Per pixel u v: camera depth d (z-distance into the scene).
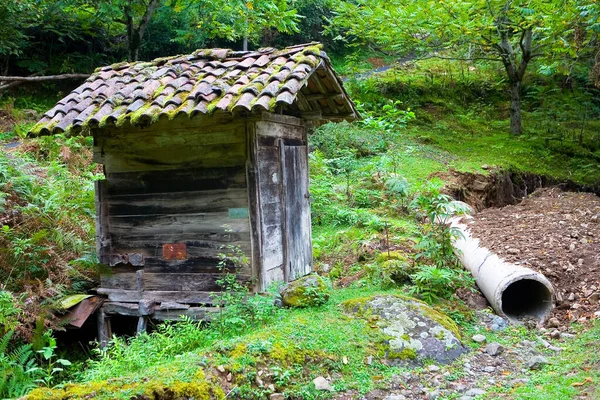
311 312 5.25
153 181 5.90
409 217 9.35
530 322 5.64
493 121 17.69
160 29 17.98
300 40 22.84
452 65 21.31
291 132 6.41
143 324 5.93
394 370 4.43
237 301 5.17
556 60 15.03
